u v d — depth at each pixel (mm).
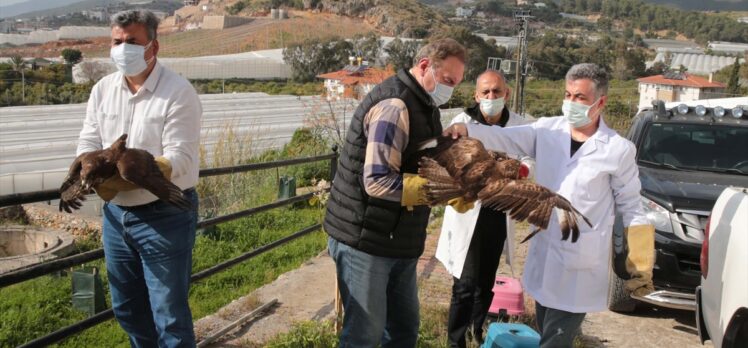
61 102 53062
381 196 3531
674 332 6328
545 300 4133
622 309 6758
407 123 3631
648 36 196250
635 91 61312
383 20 147625
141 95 3826
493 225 5086
